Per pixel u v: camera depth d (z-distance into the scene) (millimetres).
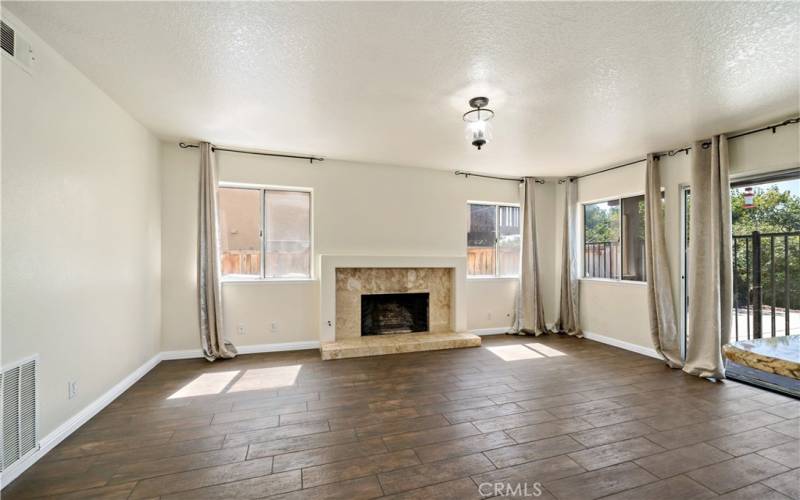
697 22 1817
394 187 4836
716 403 2877
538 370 3695
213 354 3912
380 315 4938
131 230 3189
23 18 1862
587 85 2518
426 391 3113
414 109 2951
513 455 2121
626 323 4570
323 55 2166
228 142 3877
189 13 1794
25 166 1965
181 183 3967
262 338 4273
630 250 4645
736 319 3617
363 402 2873
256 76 2436
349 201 4617
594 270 5160
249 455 2104
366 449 2180
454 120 3186
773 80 2420
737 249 3609
